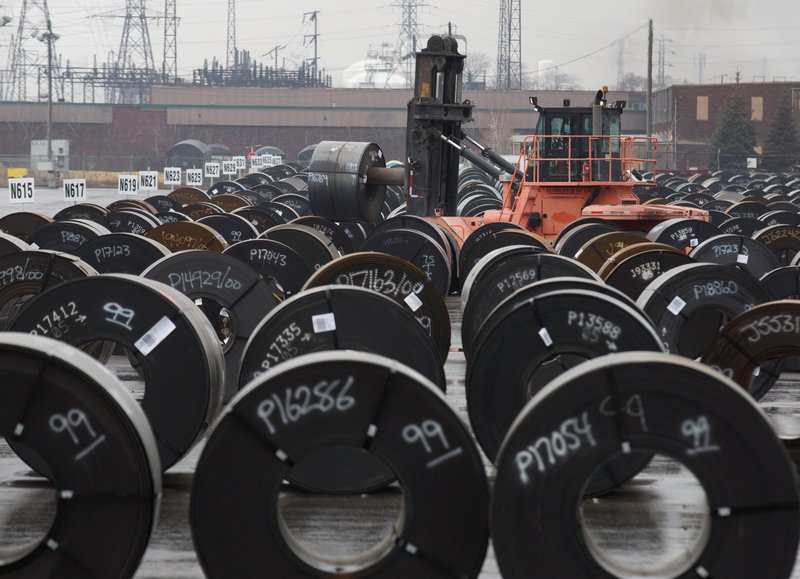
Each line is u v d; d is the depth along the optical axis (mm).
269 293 34094
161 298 25438
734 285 32750
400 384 16359
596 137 83188
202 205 89312
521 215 85312
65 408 16688
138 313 25391
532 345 23453
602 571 15633
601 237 50469
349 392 16328
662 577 15797
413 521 16469
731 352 27188
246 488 16375
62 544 16703
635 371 15469
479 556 16516
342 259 34906
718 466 15430
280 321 26281
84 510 16734
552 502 15633
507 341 23484
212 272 33688
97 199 188500
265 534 16453
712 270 32781
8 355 16719
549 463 15609
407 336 26297
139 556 16906
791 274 41094
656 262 40781
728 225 73750
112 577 16766
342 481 25250
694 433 15430
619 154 86250
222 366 27688
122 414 16719
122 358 43562
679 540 22219
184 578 19812
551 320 23406
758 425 15352
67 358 16859
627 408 15484
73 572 16750
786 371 42906
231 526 16406
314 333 26203
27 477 26922
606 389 15500
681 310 32750
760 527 15445
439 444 16375
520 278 35281
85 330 25375
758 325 26953
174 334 25500
